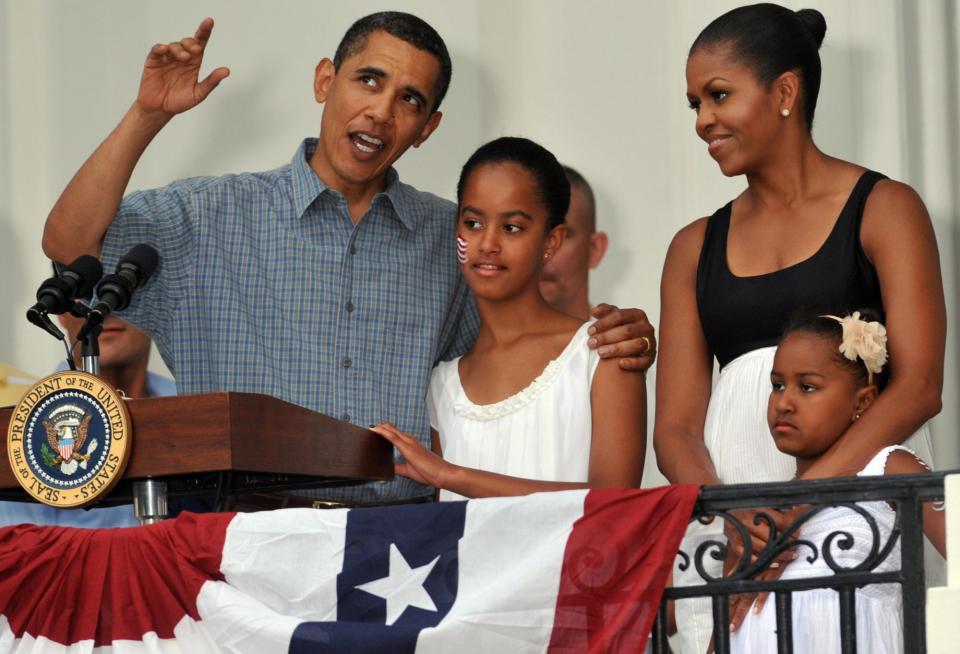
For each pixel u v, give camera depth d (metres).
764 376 13.70
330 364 14.84
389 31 15.18
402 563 11.12
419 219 15.54
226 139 22.33
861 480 10.52
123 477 11.21
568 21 21.75
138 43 22.53
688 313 14.45
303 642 10.99
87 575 11.45
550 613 10.72
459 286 15.67
